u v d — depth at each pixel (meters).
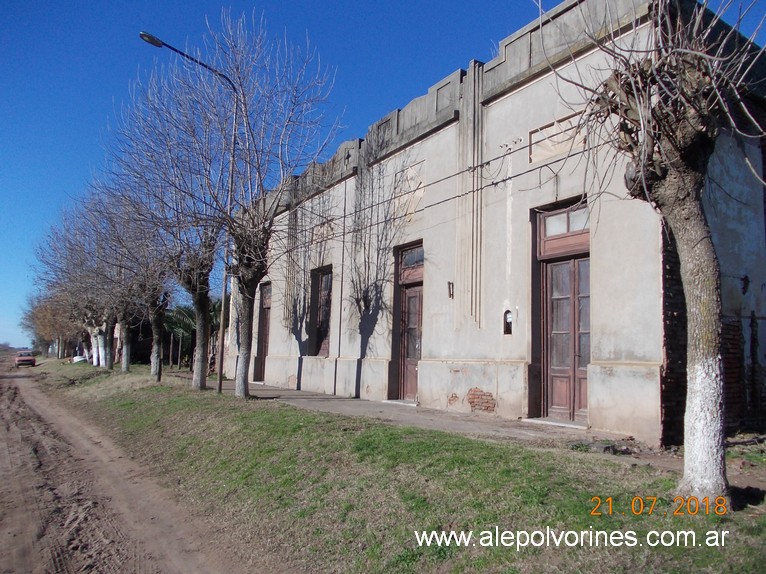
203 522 7.26
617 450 8.01
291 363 19.88
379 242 15.88
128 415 15.55
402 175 15.20
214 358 33.62
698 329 5.21
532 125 11.45
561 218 10.93
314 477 7.36
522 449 7.43
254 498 7.42
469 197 12.77
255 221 14.47
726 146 10.23
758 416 10.09
